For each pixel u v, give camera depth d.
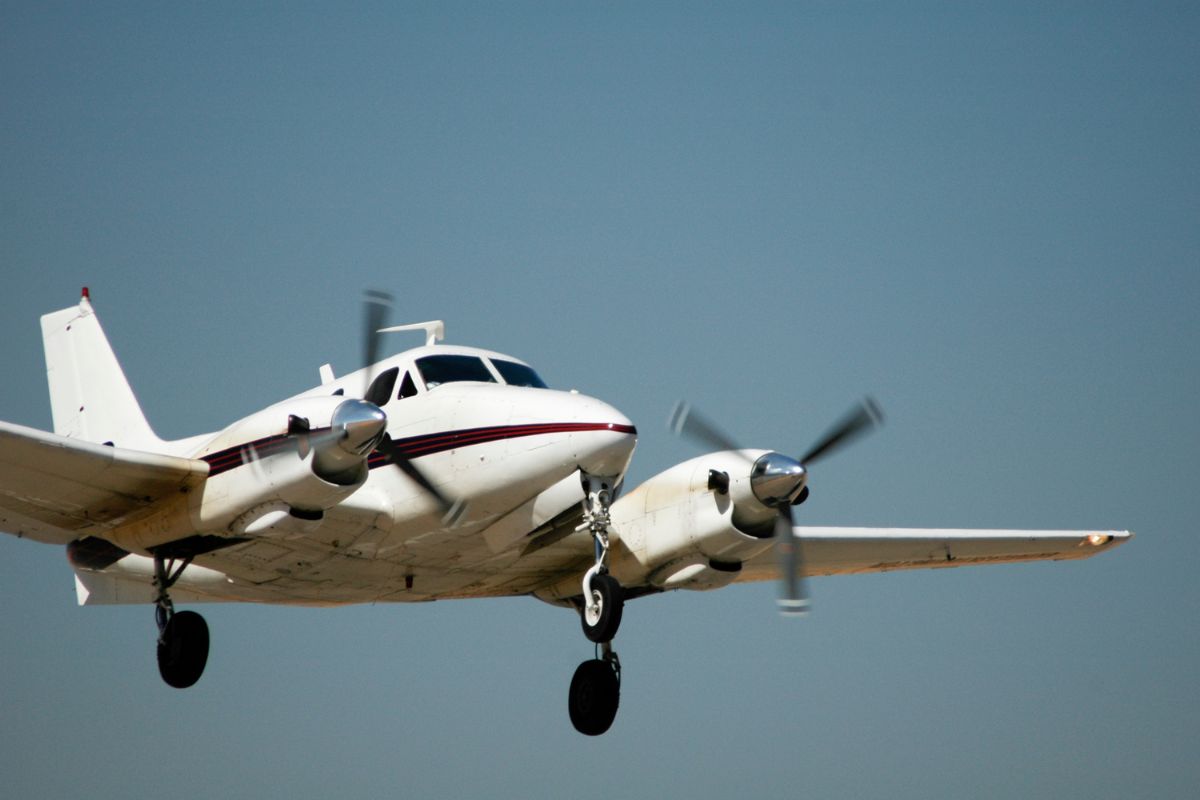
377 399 54.69
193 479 50.72
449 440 52.03
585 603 50.69
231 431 50.56
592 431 49.84
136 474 49.88
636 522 57.03
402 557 55.59
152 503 52.34
